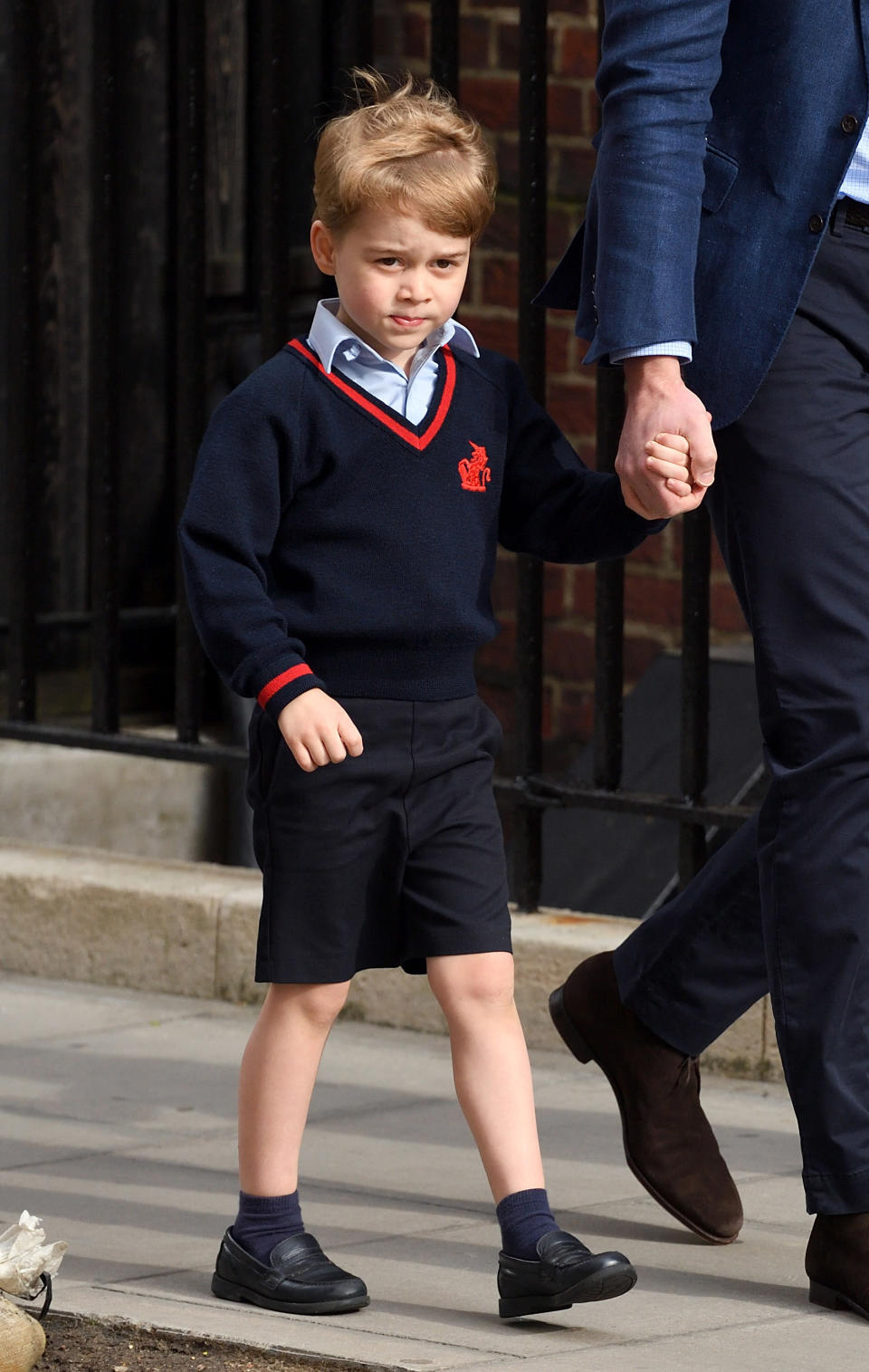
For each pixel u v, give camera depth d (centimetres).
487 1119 1001
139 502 2370
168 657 2386
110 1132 1347
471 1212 1183
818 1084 1005
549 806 1644
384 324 1008
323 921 1013
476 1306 1020
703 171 1033
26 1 1850
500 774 2380
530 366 1630
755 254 1022
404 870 1023
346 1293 1003
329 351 1015
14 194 1877
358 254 1002
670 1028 1117
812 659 1015
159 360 2369
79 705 2342
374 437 1010
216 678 2367
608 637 1623
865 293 1031
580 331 1095
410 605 1011
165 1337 970
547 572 2383
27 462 1898
